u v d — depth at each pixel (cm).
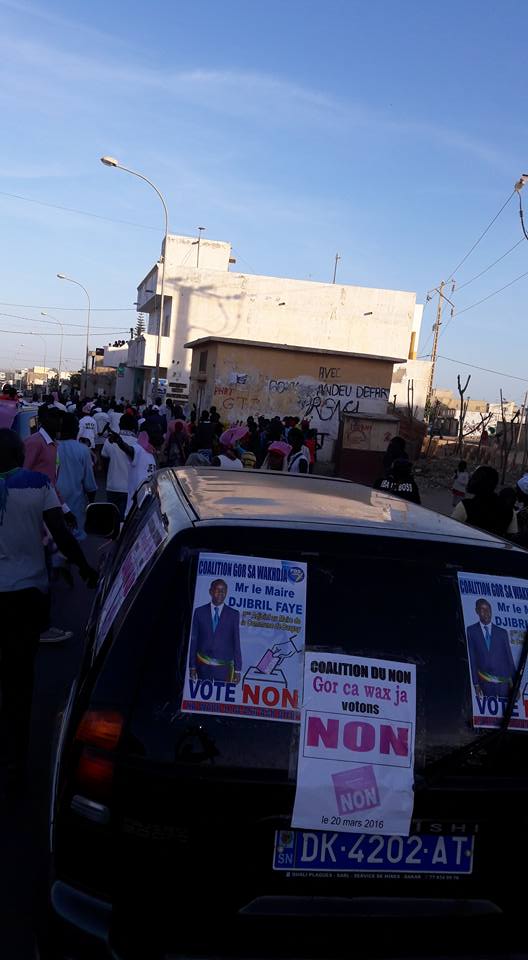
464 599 242
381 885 218
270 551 236
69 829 214
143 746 212
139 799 209
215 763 212
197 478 344
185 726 214
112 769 211
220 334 4425
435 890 221
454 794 220
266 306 4453
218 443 992
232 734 215
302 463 1120
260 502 281
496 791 223
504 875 224
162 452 1652
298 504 284
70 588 809
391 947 218
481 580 246
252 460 1029
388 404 2900
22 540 406
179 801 209
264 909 212
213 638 224
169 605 226
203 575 230
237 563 233
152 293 4738
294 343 4503
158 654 221
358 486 386
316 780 214
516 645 241
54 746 273
